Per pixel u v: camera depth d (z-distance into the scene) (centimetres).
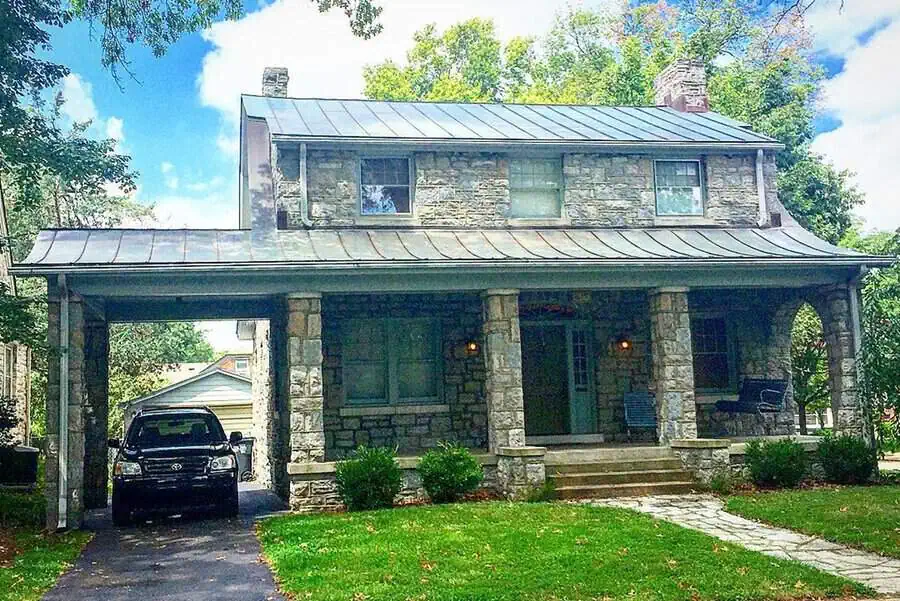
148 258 1316
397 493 1331
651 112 2059
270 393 1878
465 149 1648
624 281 1497
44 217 2769
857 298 1553
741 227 1755
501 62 4172
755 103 2959
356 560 893
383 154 1647
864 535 1003
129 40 1416
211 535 1156
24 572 911
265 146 1770
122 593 827
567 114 1986
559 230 1675
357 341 1655
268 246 1445
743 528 1080
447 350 1680
